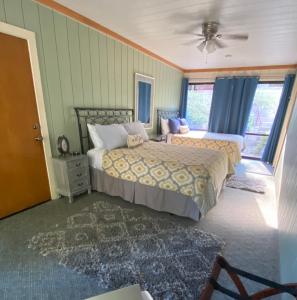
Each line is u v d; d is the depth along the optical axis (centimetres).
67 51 264
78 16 266
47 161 260
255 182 373
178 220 235
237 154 443
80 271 158
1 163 217
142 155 267
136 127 366
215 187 238
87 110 306
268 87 526
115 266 164
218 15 247
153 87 467
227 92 557
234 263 172
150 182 245
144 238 200
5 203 225
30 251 178
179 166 231
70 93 278
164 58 486
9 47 207
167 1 220
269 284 87
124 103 384
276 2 211
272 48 360
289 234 154
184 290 144
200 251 184
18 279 150
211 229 221
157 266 165
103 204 265
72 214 239
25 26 216
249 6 221
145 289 144
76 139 298
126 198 273
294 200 159
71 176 260
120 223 224
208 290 89
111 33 321
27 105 231
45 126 251
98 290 143
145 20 273
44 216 233
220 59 468
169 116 572
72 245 187
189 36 327
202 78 599
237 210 267
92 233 205
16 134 226
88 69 298
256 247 194
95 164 288
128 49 367
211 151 302
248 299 84
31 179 247
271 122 543
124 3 228
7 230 206
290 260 134
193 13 245
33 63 228
